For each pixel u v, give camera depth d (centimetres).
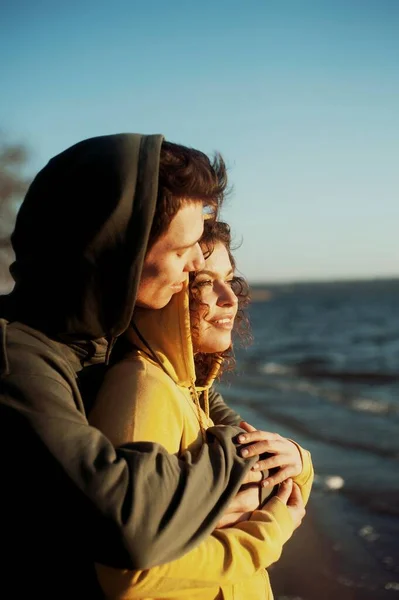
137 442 156
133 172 155
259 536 168
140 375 169
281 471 189
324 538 682
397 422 1516
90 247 153
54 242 156
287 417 1592
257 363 3538
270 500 184
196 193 167
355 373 3003
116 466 142
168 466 149
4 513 149
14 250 169
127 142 160
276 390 2259
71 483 139
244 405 1811
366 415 1644
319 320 8606
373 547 651
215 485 155
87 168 156
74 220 154
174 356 180
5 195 890
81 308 156
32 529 149
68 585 150
